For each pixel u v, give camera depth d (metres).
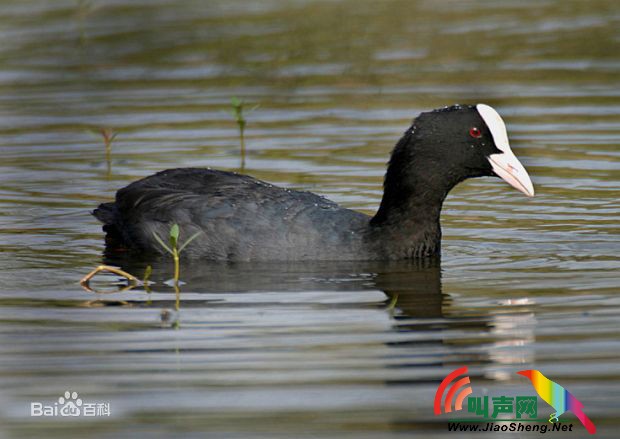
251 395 9.12
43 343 10.45
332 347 10.20
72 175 17.67
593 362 9.66
